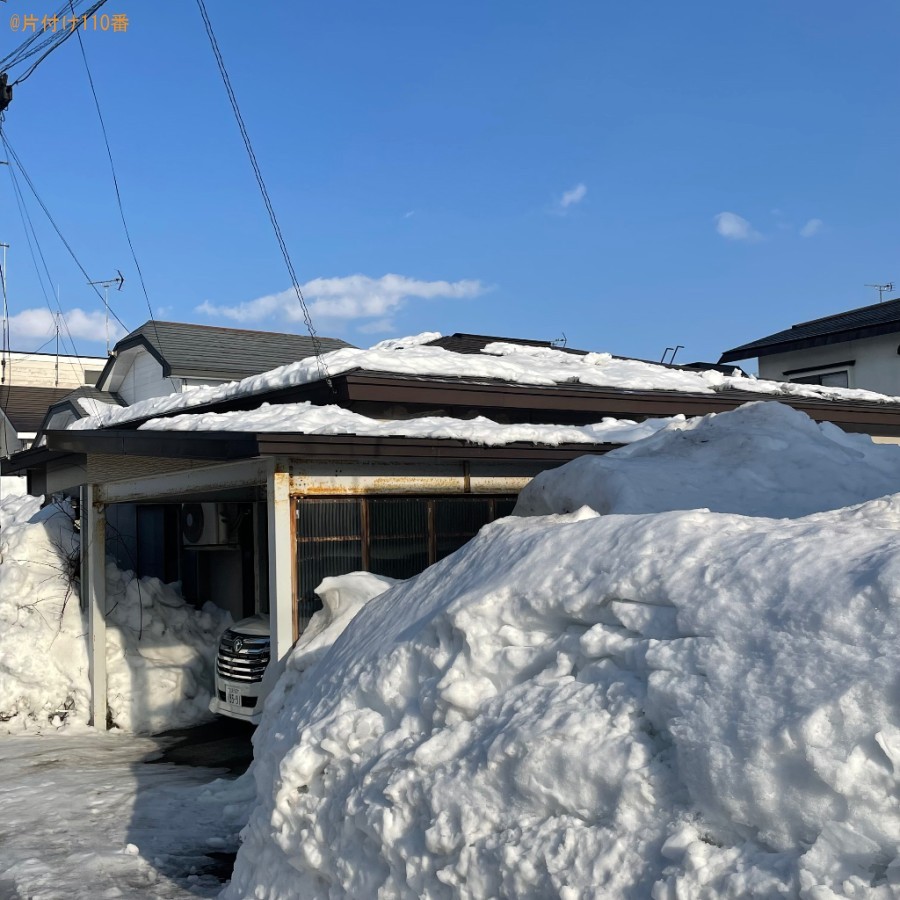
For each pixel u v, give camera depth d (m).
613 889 2.76
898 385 17.17
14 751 9.41
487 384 10.84
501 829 3.20
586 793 3.01
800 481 6.40
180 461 8.90
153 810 7.06
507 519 5.34
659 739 2.97
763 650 2.81
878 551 2.89
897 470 6.71
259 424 9.09
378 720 4.10
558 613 3.62
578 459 6.91
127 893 5.36
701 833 2.70
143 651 11.12
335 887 3.84
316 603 7.95
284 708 5.18
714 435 7.25
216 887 5.44
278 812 4.21
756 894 2.43
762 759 2.57
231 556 12.49
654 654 3.07
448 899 3.26
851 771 2.39
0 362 31.16
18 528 12.55
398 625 4.65
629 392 12.08
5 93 12.55
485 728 3.50
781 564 3.04
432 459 8.42
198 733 10.29
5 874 5.72
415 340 14.88
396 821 3.56
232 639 9.56
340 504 8.20
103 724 10.48
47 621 11.20
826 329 18.64
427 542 8.77
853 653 2.59
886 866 2.30
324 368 10.34
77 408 22.84
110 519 13.52
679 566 3.31
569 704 3.24
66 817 6.93
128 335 22.36
